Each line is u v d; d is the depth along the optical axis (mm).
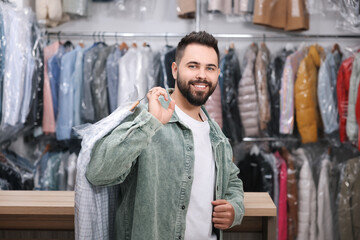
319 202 2559
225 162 1242
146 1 2908
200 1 2775
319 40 2914
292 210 2541
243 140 2691
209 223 1158
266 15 2605
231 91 2604
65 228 1514
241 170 2600
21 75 2154
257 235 1562
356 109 2414
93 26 2979
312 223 2553
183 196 1099
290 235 2543
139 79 2543
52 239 1524
